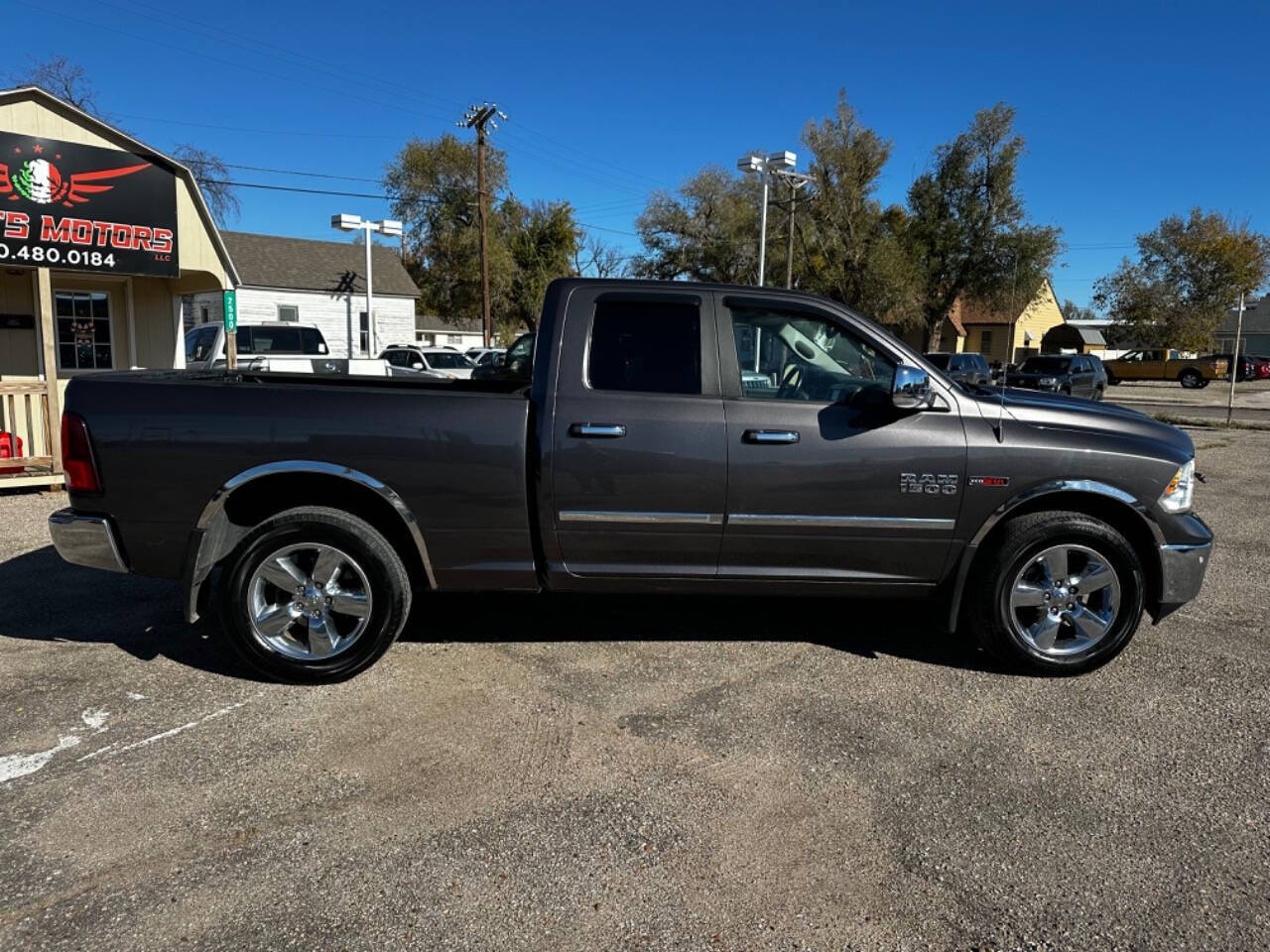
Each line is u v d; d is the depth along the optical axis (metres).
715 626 4.98
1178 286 47.03
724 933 2.47
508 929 2.47
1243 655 4.62
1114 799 3.18
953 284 34.47
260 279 32.66
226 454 3.94
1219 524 8.21
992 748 3.56
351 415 3.98
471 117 30.73
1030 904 2.60
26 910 2.52
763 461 4.03
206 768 3.34
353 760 3.41
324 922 2.49
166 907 2.55
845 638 4.81
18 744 3.50
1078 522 4.12
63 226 9.03
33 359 10.90
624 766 3.39
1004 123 32.16
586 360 4.11
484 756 3.45
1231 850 2.88
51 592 5.44
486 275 31.17
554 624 4.98
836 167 33.41
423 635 4.79
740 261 40.59
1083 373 23.50
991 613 4.21
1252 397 33.25
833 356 4.21
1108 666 4.45
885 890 2.67
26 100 8.77
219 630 4.80
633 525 4.07
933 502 4.09
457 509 4.05
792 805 3.12
